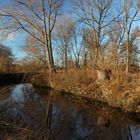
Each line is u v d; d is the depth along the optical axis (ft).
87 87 55.88
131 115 37.24
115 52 61.46
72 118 35.88
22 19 80.38
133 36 115.03
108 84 48.73
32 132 24.39
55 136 27.84
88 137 27.96
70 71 66.44
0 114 28.09
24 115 33.19
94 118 36.27
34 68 135.85
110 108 42.65
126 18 75.87
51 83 75.51
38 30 83.61
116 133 29.45
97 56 70.64
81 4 83.61
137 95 39.99
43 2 81.87
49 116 36.37
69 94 61.00
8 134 22.24
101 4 82.74
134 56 114.01
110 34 85.76
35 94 60.70
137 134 29.22
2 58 116.98
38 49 122.83
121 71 50.26
